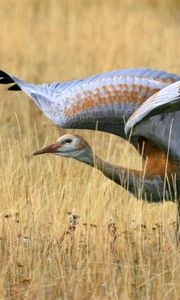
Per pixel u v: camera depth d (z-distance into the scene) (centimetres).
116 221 1348
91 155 1280
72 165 1623
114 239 1286
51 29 3002
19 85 1350
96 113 1309
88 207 1376
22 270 1238
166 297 1149
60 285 1189
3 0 3266
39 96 1338
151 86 1298
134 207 1373
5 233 1330
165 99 1146
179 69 2558
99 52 2703
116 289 1151
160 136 1276
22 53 2733
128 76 1311
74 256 1270
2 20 3088
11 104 2152
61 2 3388
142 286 1178
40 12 3269
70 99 1320
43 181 1515
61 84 1345
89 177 1589
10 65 2547
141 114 1164
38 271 1198
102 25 3033
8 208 1417
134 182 1286
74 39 2861
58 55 2695
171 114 1273
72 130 1962
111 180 1372
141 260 1221
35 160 1636
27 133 1920
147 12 3328
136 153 1708
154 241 1309
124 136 1324
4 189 1444
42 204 1393
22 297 1175
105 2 3422
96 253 1264
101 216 1354
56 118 1323
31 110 2119
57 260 1234
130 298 1158
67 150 1277
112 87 1309
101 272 1220
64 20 3169
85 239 1295
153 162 1298
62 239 1298
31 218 1343
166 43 2833
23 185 1478
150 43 2825
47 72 2512
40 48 2794
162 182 1290
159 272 1212
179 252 1269
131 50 2717
